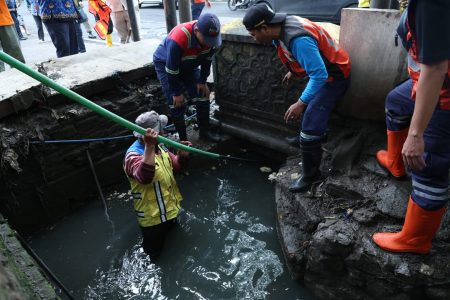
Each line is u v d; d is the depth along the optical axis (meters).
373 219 2.24
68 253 2.97
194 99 3.59
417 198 1.83
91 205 3.47
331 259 2.18
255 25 2.25
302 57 2.22
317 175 2.72
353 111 2.68
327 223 2.31
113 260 2.87
